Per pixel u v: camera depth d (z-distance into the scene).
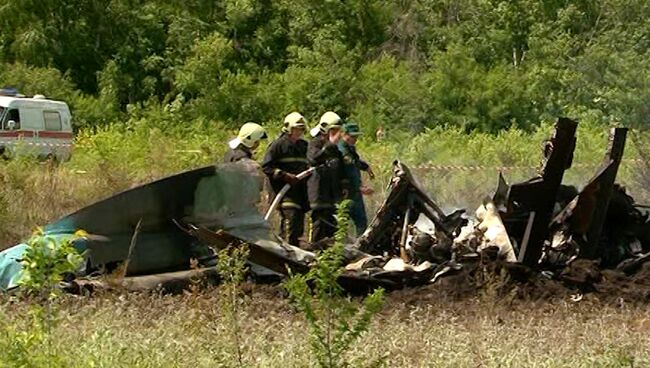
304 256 26.62
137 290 25.55
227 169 27.33
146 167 54.31
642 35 108.75
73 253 18.22
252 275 26.80
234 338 18.98
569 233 28.69
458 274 26.88
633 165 47.84
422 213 28.86
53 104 81.38
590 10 124.88
